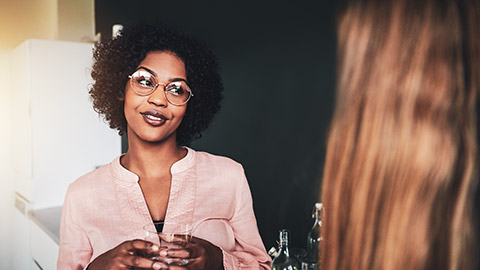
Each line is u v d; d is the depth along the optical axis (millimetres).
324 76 1250
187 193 1407
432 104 310
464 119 303
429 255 309
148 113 1394
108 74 1503
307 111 1334
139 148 1420
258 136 1611
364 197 340
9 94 3619
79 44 3082
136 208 1377
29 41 2971
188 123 1604
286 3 1427
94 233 1375
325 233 376
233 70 1777
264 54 1573
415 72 318
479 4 301
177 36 1503
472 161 300
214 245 1298
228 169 1481
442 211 306
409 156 317
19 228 3301
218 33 1870
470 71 303
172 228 1151
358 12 360
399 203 319
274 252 1455
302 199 1370
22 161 3197
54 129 3039
